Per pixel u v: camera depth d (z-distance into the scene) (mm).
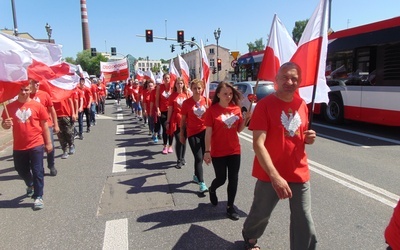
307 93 3221
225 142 3883
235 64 18734
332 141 8398
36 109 4453
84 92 10992
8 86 4195
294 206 2693
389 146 7684
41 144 4520
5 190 5305
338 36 10828
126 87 20688
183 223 3889
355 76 10164
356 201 4371
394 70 8750
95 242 3518
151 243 3453
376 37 9258
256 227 3029
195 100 4906
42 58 5812
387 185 4953
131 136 10297
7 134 10594
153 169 6277
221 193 4836
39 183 4477
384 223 3730
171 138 7680
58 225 3947
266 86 11227
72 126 7695
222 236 3559
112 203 4590
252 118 2680
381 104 9219
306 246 2676
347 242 3344
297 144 2656
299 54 3176
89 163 6875
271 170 2479
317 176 5465
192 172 6004
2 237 3701
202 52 6055
